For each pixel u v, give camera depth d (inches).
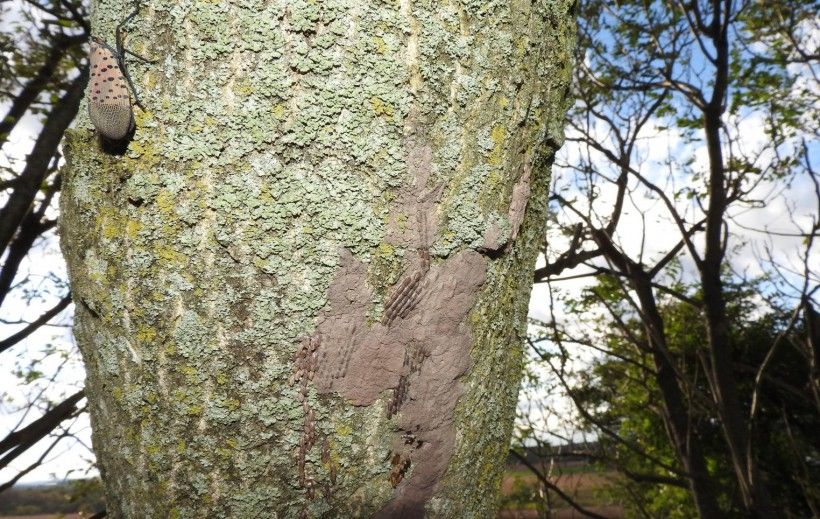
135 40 43.5
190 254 43.0
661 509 396.5
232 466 44.3
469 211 46.1
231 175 42.8
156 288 43.3
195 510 44.4
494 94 46.3
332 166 43.4
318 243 43.5
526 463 240.5
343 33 43.3
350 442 45.9
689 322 369.7
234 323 43.4
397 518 47.6
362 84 43.5
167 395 43.8
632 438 396.8
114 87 42.7
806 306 194.5
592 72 291.3
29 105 182.5
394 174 44.1
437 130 44.9
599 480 440.1
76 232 45.6
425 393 46.7
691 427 273.6
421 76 44.4
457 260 46.3
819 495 295.9
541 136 50.2
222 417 43.8
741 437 249.6
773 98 284.2
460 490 49.7
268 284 43.3
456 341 47.1
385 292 45.1
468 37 45.4
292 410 44.4
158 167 43.0
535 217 53.8
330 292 43.9
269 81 42.8
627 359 289.0
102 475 48.5
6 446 142.7
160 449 44.2
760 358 346.6
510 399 53.0
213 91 42.8
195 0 43.1
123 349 44.2
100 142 44.1
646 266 324.8
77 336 48.2
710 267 258.1
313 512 45.5
